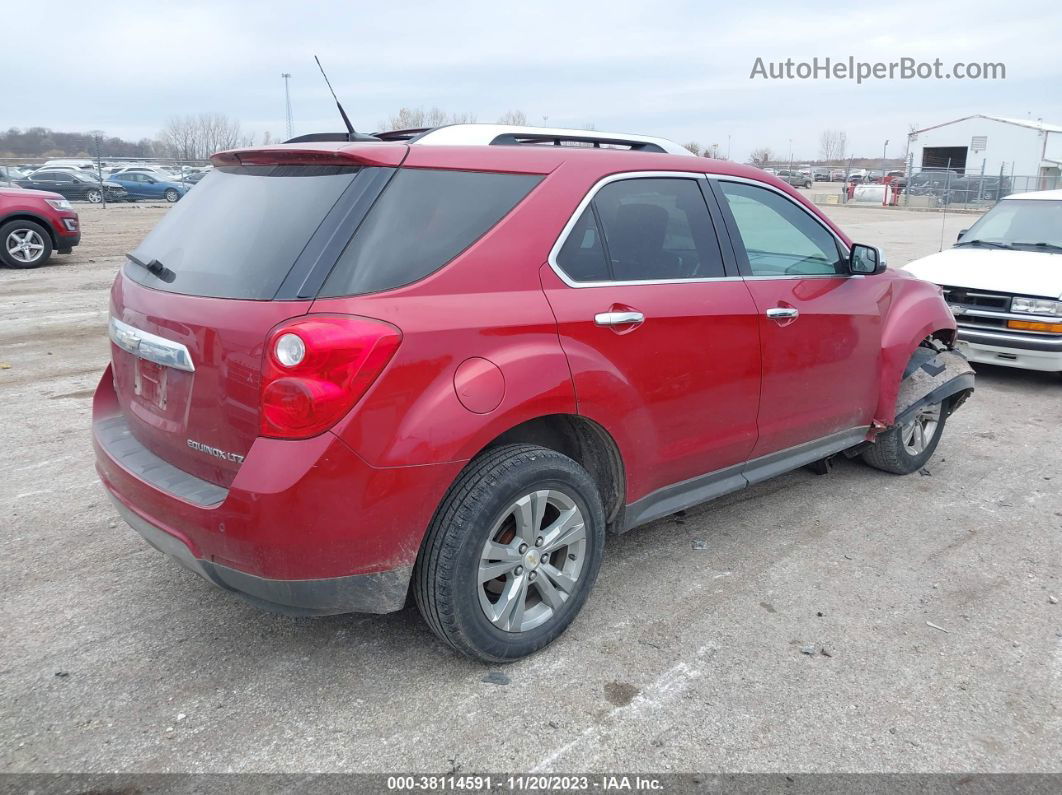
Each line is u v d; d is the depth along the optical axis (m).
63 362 7.57
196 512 2.64
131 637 3.23
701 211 3.68
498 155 3.03
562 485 3.03
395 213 2.71
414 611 3.48
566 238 3.10
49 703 2.83
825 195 47.78
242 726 2.73
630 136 3.80
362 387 2.51
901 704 2.90
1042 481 5.11
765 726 2.77
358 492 2.56
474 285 2.81
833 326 4.18
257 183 2.96
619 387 3.17
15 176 36.97
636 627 3.36
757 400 3.84
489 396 2.76
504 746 2.65
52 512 4.36
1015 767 2.61
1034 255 7.83
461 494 2.79
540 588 3.09
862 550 4.10
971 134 50.50
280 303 2.53
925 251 17.55
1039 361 7.10
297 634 3.27
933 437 5.25
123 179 35.00
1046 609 3.57
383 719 2.77
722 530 4.32
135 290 3.08
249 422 2.56
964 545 4.18
